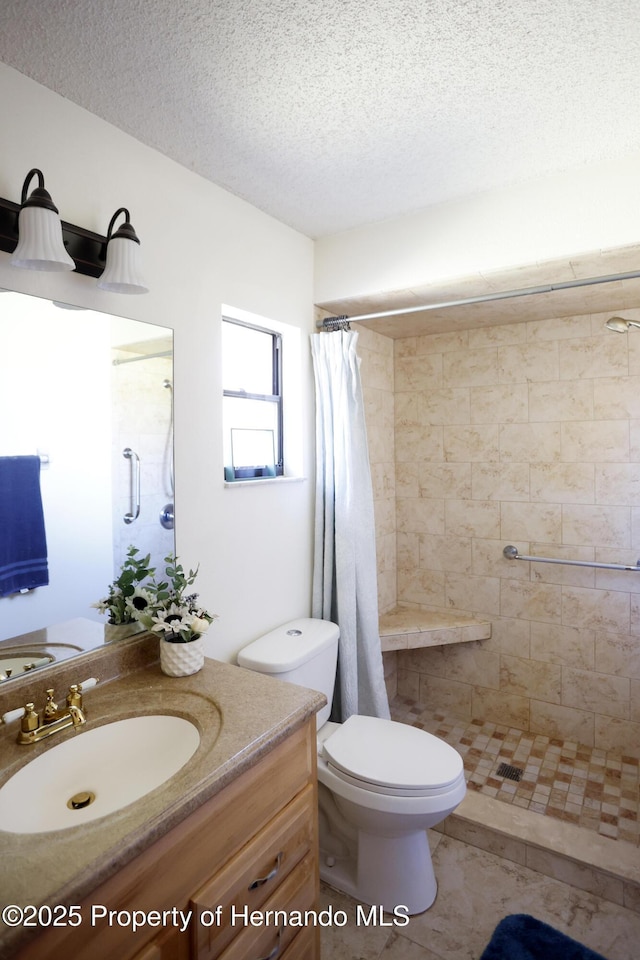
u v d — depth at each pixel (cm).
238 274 179
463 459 267
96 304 134
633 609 229
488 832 184
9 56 112
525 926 153
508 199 175
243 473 195
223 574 175
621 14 103
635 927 153
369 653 216
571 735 245
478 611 266
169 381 155
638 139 148
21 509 121
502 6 101
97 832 80
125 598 143
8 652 119
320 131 143
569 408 239
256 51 112
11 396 118
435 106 133
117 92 125
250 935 102
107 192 136
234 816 100
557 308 224
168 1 99
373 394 263
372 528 220
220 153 152
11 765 99
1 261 115
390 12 103
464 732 255
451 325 254
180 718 117
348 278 208
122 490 142
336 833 180
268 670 169
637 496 226
